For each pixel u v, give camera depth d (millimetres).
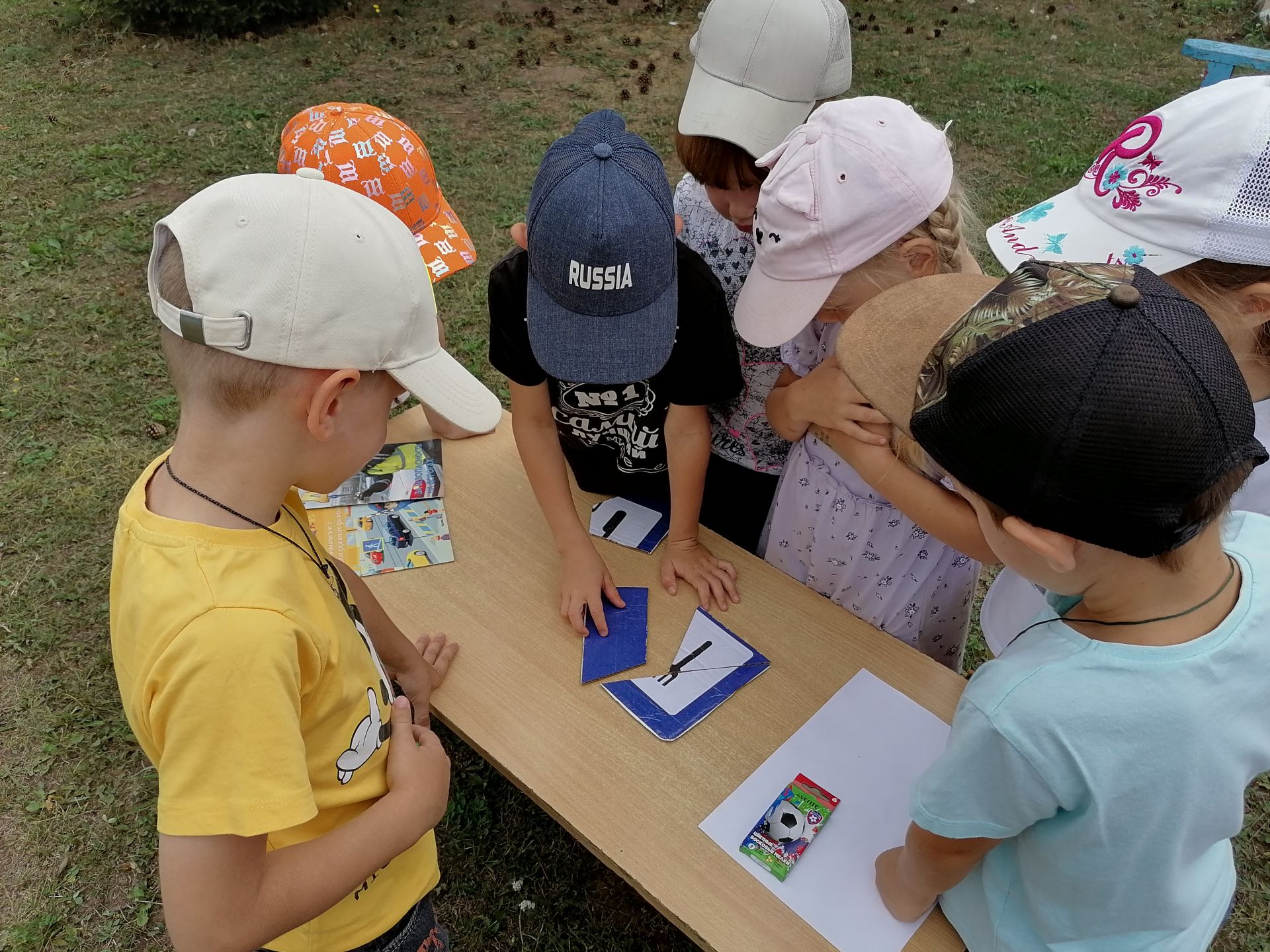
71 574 2721
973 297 1160
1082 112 5449
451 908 1968
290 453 916
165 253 867
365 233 905
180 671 823
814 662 1515
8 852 2051
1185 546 746
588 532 1794
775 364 1763
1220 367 701
